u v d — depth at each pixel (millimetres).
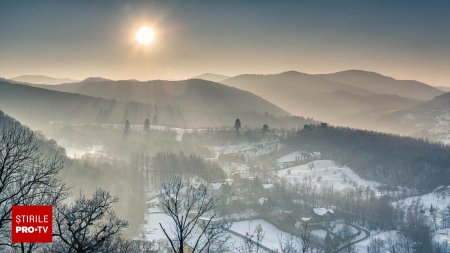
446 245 126688
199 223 80312
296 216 135500
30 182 25312
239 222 125562
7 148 25234
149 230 97750
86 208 25547
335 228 131125
